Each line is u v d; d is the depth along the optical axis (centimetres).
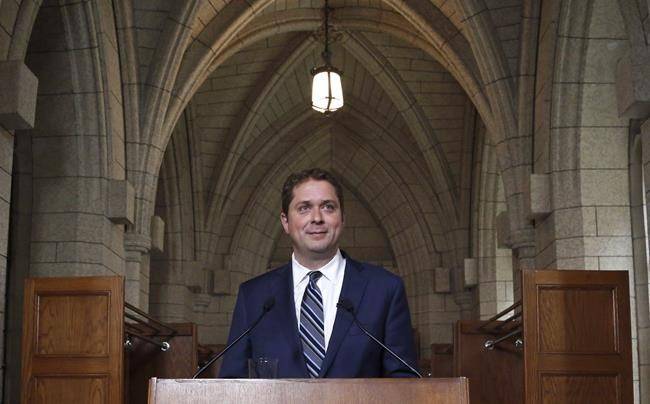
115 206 900
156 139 1012
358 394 288
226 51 1255
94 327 664
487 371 898
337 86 1126
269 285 369
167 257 1503
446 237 1596
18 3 660
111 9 958
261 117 1599
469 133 1516
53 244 874
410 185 1661
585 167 874
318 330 358
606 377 674
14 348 849
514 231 984
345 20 1340
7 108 623
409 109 1512
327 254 362
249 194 1681
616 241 863
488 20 1011
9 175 647
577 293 682
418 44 1298
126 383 806
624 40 866
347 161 1720
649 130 643
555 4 884
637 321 848
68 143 889
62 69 886
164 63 1012
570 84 877
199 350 1066
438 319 1617
